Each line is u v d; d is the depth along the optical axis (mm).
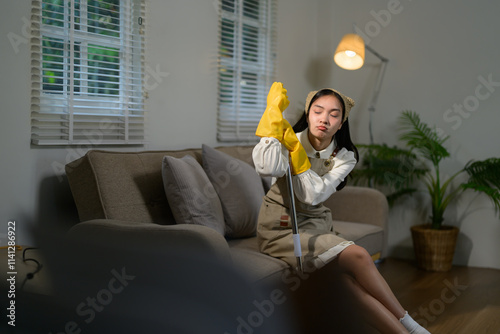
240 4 3717
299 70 4426
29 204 2439
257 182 2938
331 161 2260
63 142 2555
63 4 2602
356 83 4539
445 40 4145
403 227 4348
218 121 3600
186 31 3266
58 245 2010
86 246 1998
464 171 4078
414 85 4285
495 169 3814
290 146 2123
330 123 2143
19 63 2385
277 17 4133
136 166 2561
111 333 1965
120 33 2902
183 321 1908
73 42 2619
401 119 4352
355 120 4562
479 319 2789
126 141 2867
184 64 3266
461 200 4098
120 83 2889
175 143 3236
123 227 2041
